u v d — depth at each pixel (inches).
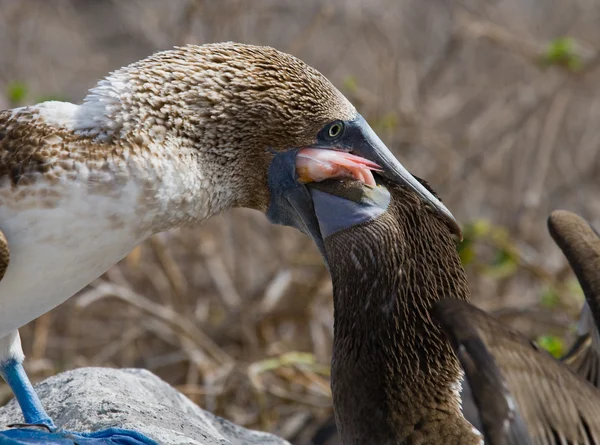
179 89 337.1
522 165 802.2
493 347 275.6
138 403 383.6
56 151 319.3
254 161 354.3
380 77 781.9
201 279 693.9
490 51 858.8
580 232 374.3
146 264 689.0
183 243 692.1
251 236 725.9
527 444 275.4
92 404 377.1
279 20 868.6
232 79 343.3
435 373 339.0
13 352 362.6
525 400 276.1
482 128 807.1
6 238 314.2
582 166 832.3
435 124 810.2
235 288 693.9
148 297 684.1
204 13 743.1
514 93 829.2
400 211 348.8
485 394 271.1
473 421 339.0
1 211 314.5
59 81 881.5
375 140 358.9
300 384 606.2
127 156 324.5
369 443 340.5
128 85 332.2
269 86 346.9
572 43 743.7
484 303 690.8
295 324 666.8
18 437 345.4
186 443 356.5
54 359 655.8
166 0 911.7
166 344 659.4
